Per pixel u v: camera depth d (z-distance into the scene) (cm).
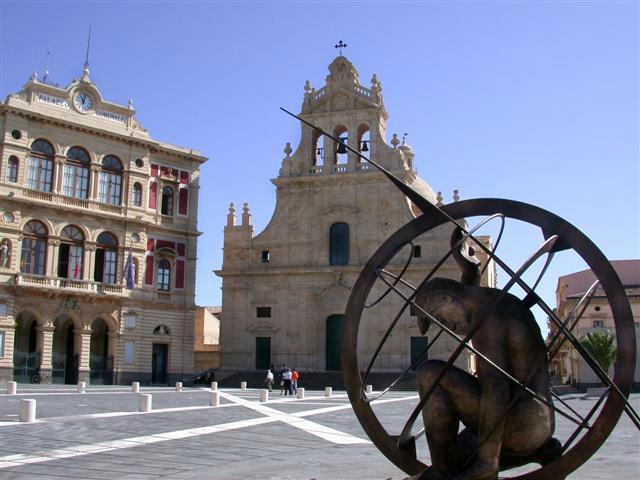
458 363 6262
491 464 858
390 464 1559
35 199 5981
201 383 7200
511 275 925
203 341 9888
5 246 5794
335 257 6938
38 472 1491
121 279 6456
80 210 6206
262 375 6738
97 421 2622
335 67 7181
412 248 1038
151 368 6612
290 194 7169
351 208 6888
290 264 7031
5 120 5881
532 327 915
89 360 6256
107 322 6412
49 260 6012
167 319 6781
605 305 6538
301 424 2673
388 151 6900
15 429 2312
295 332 6875
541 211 979
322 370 6775
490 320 905
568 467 916
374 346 6538
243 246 7200
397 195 6806
